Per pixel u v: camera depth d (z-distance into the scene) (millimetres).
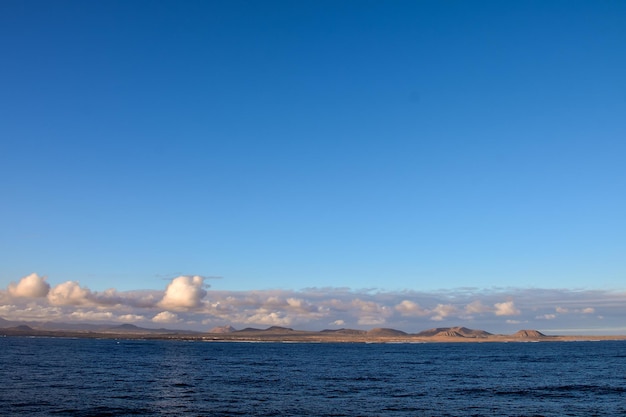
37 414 47406
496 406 56875
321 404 56531
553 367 125125
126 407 52312
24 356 138250
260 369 109312
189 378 84312
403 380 86688
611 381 87062
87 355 153750
